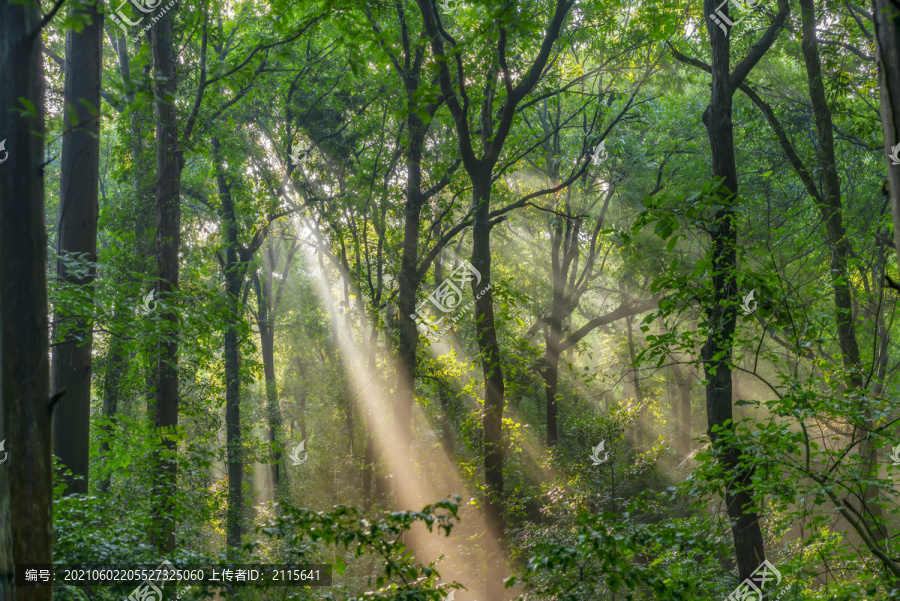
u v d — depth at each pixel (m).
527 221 26.17
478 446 12.84
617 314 21.98
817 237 10.88
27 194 3.55
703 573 6.38
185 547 9.07
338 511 4.06
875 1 2.76
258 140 20.47
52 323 7.60
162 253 10.79
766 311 6.42
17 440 3.46
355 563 12.66
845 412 5.45
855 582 6.17
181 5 12.12
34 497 3.47
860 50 13.41
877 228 10.38
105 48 18.58
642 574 4.34
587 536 4.27
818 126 11.70
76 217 8.59
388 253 19.11
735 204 6.11
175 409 10.52
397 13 13.47
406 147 16.62
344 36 9.41
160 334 7.98
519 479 12.57
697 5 14.53
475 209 11.57
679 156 21.91
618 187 21.89
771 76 17.56
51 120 3.91
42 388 3.55
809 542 5.61
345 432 24.66
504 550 10.38
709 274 6.45
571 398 25.73
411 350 16.11
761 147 17.23
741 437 5.77
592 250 23.19
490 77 12.18
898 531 5.84
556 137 22.72
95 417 8.96
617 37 17.05
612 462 11.60
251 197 19.80
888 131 2.68
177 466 8.46
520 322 12.12
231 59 12.65
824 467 5.79
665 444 11.22
